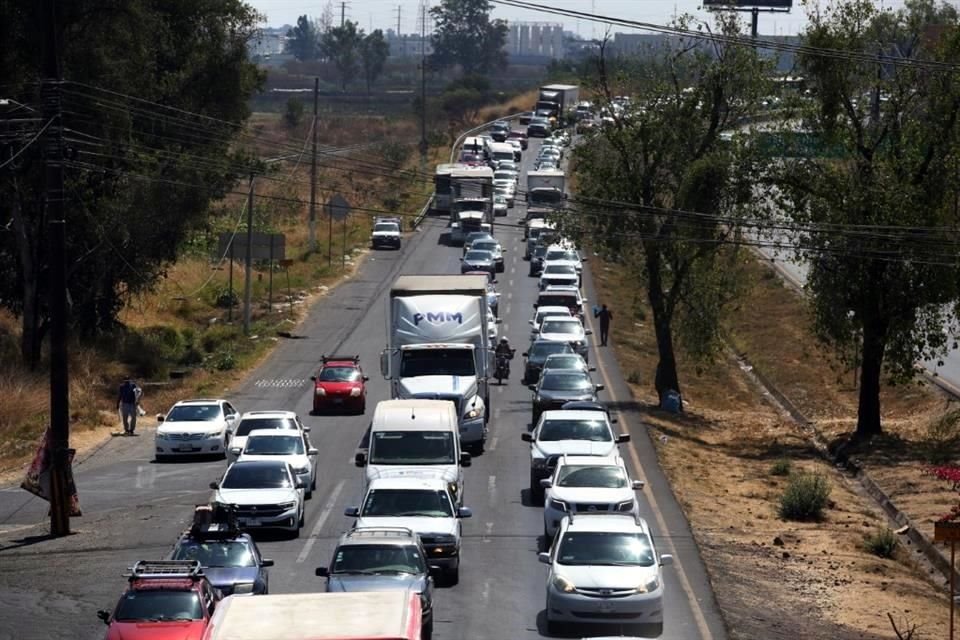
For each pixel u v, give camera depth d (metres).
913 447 69.62
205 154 98.94
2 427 69.44
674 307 83.44
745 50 75.94
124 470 60.31
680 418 77.25
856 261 69.12
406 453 49.84
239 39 103.88
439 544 39.34
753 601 40.06
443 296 67.25
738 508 55.38
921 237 67.81
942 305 74.00
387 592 21.88
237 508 44.88
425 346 65.19
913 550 51.69
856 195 68.38
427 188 191.38
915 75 68.38
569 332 90.38
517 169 197.38
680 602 38.44
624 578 34.62
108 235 88.00
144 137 93.88
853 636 36.94
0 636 34.41
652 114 77.56
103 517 50.53
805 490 55.12
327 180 195.38
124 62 87.44
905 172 69.25
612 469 46.69
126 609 30.11
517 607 37.34
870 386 73.06
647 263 80.06
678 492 56.53
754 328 118.19
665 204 85.50
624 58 83.44
